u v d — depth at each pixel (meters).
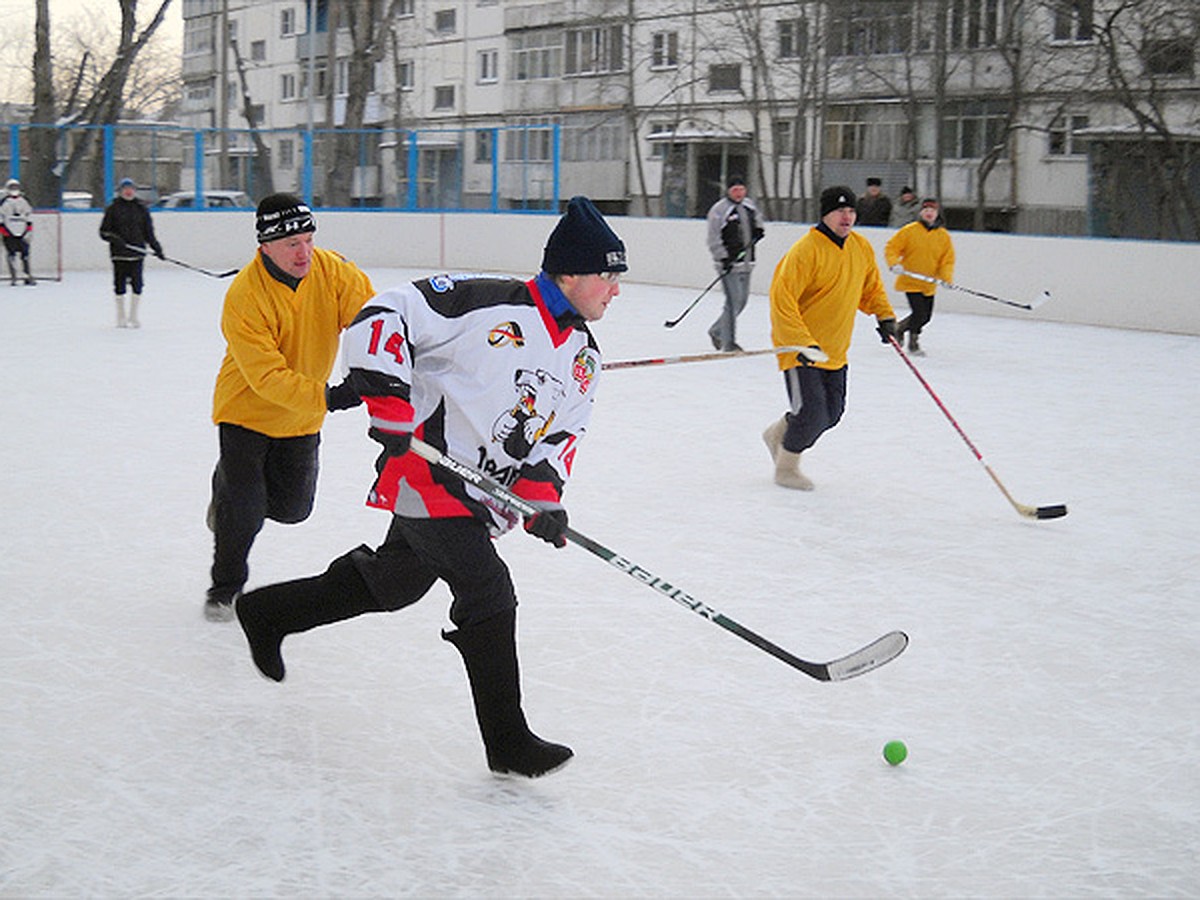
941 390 9.91
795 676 4.05
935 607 4.77
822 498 6.40
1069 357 11.98
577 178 34.88
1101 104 24.91
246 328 3.93
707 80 31.52
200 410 8.47
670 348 12.12
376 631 4.37
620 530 5.70
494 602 3.16
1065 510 5.95
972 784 3.33
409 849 2.92
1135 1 22.75
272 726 3.58
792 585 4.98
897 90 27.20
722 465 7.11
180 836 2.95
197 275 19.52
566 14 34.56
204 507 5.95
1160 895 2.79
